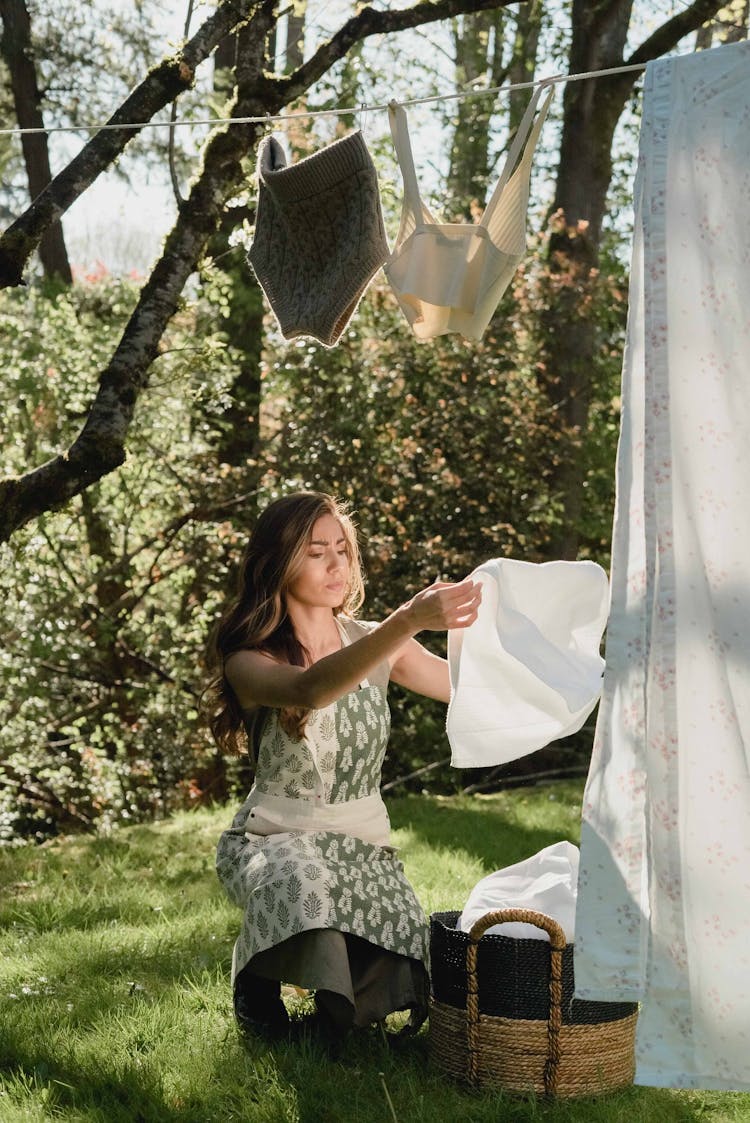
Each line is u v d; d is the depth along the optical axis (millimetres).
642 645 2508
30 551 9047
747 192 2531
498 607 3043
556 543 10742
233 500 9812
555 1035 2914
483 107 13469
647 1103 2932
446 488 9766
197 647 9727
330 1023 3238
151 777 9766
